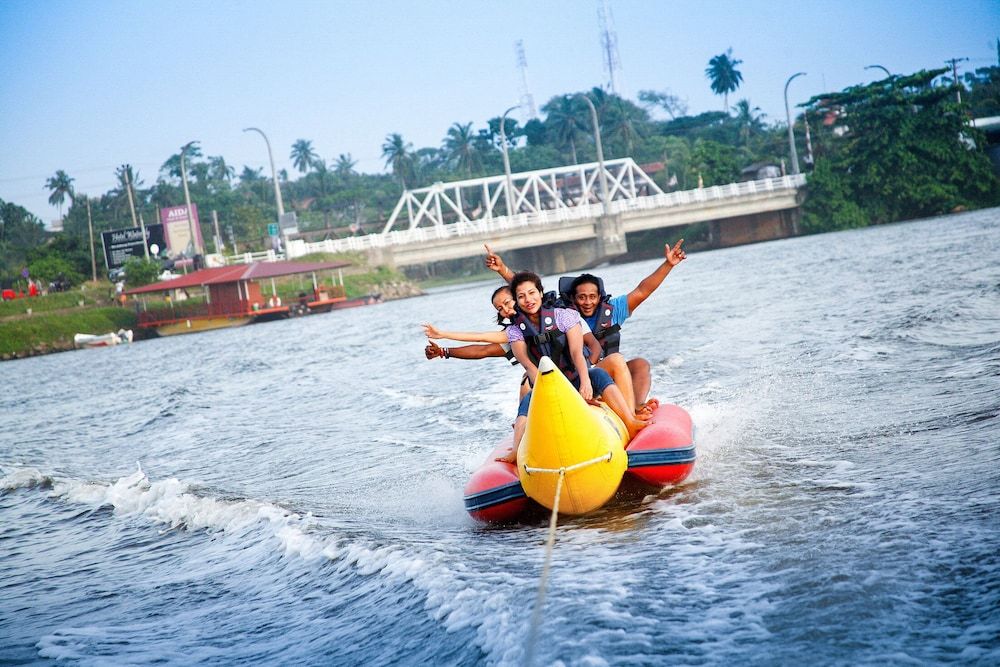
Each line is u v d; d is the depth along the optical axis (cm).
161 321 5984
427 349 712
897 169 7050
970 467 587
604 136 12206
